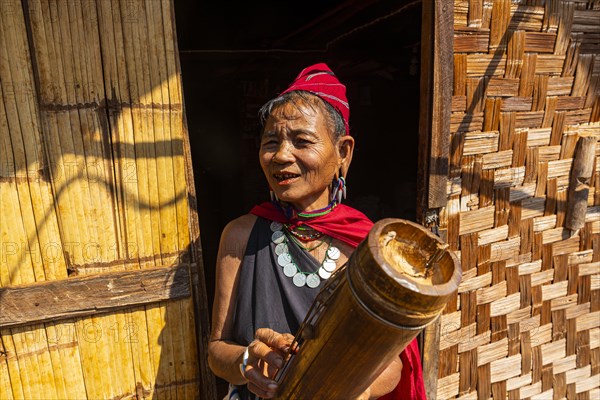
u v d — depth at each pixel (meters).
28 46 1.07
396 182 5.07
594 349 2.14
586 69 1.74
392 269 0.62
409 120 5.09
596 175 1.92
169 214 1.28
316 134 1.01
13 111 1.09
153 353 1.35
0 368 1.21
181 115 1.24
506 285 1.83
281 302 1.06
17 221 1.15
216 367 1.08
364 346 0.69
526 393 2.01
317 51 5.05
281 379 0.91
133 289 1.27
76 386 1.29
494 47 1.54
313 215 1.09
